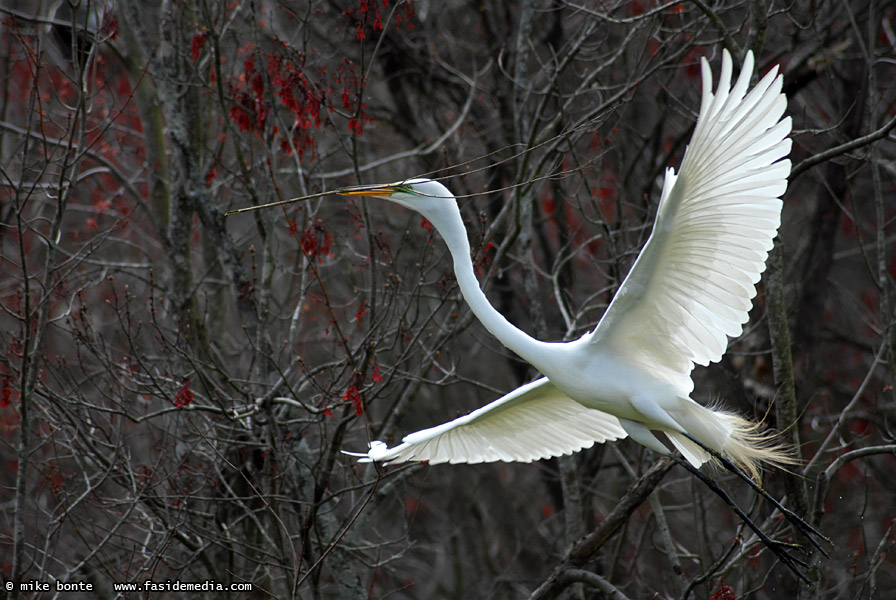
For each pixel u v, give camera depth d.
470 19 20.91
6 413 16.97
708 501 16.89
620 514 10.83
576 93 13.20
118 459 11.30
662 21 15.10
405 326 11.08
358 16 14.79
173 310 14.73
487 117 19.58
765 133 7.13
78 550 12.84
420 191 9.04
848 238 22.92
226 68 15.42
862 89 15.59
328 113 11.38
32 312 10.46
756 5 11.38
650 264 7.77
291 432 12.11
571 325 12.63
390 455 9.00
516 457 10.01
